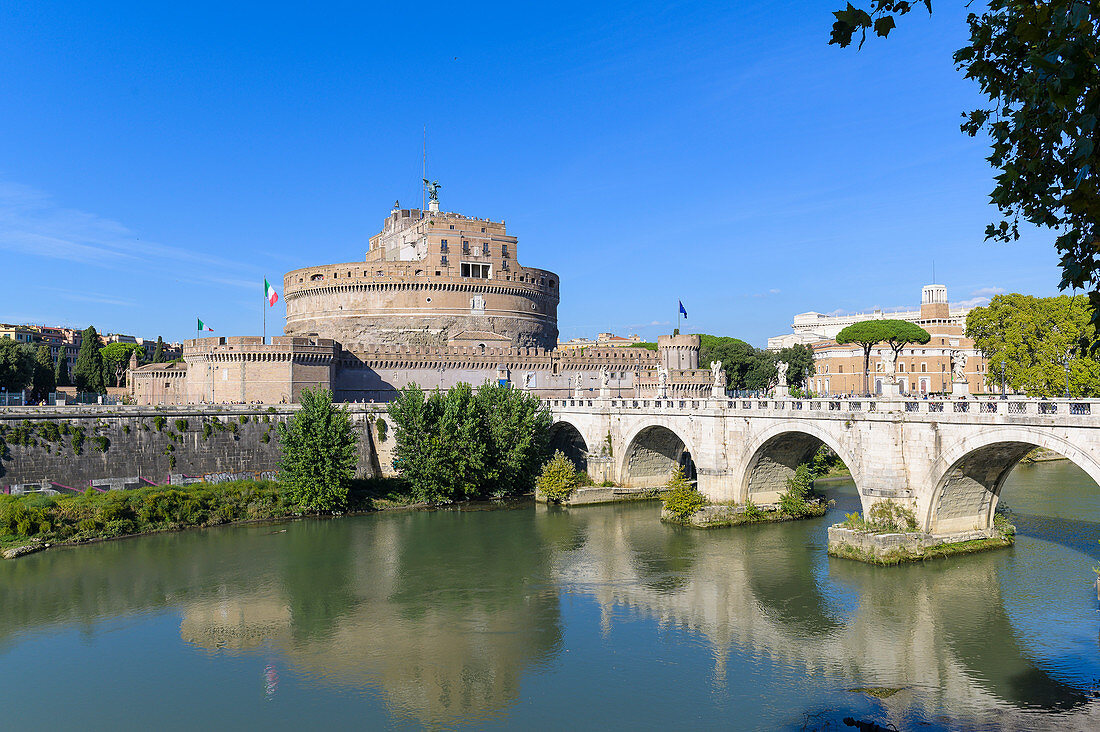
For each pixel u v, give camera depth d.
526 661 42.69
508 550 67.38
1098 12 11.24
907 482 56.97
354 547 68.88
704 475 77.62
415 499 90.56
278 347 108.94
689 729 34.47
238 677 41.22
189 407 91.44
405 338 144.62
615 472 94.00
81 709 37.78
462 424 91.75
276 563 63.28
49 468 80.50
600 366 144.62
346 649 44.88
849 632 44.97
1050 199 13.46
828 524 73.56
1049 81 11.62
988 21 14.12
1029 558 56.38
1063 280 13.82
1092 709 34.75
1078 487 85.75
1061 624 44.47
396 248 169.25
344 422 84.81
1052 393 100.94
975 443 51.06
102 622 49.66
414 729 35.34
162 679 41.09
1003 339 107.62
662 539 69.94
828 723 34.34
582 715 36.22
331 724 35.94
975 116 15.07
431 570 61.03
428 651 44.38
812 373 144.00
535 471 98.12
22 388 129.50
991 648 41.69
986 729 33.22
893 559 55.41
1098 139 12.18
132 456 86.25
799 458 76.81
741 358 147.88
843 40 11.92
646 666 41.62
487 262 151.38
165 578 59.12
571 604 52.16
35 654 44.56
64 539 69.81
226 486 82.94
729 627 46.94
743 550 64.19
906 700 36.31
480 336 143.88
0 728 35.94
